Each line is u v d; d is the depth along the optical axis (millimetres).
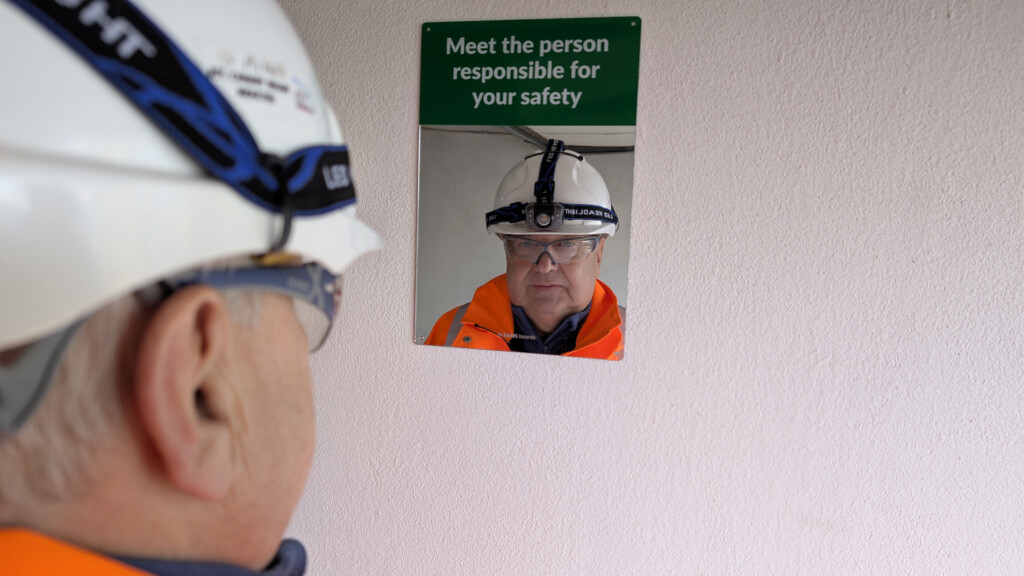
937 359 871
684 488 973
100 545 252
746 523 956
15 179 203
